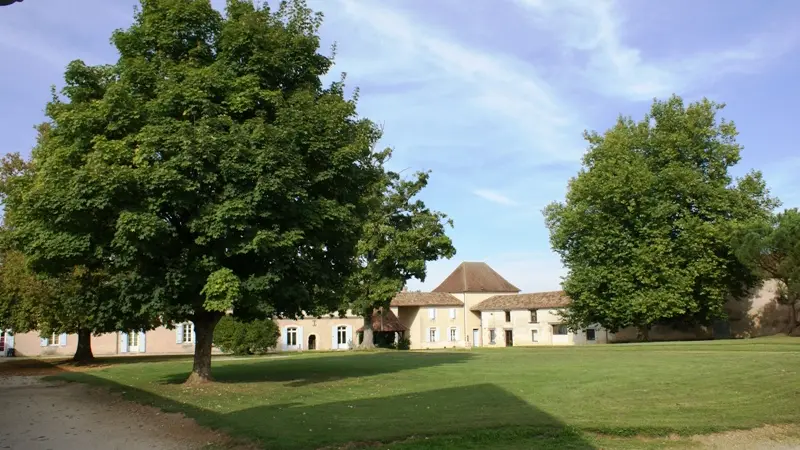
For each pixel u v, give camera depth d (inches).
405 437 386.6
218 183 612.1
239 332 1859.0
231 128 621.3
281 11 772.6
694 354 1075.3
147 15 697.6
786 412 472.7
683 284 1689.2
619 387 615.8
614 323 1936.5
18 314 1208.2
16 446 417.1
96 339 2055.9
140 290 638.5
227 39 686.5
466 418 442.9
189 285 638.5
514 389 609.3
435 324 2876.5
